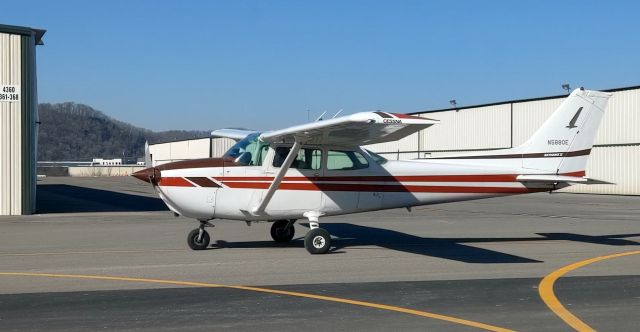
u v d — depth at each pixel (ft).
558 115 39.83
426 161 39.06
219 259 33.09
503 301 22.74
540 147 39.68
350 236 44.45
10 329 18.63
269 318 20.17
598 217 61.98
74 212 68.49
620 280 26.99
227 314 20.70
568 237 43.93
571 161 39.93
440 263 31.78
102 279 27.12
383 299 23.07
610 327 19.11
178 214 35.76
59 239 42.75
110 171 352.49
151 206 79.46
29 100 63.93
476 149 140.56
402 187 38.01
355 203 37.27
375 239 42.63
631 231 47.93
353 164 37.29
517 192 39.50
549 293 24.18
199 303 22.35
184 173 34.99
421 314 20.74
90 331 18.48
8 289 24.80
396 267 30.53
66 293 24.03
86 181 211.20
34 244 39.96
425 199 38.50
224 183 35.37
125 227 51.19
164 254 35.06
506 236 44.65
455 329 18.84
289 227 39.78
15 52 63.05
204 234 36.88
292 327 19.06
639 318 20.26
